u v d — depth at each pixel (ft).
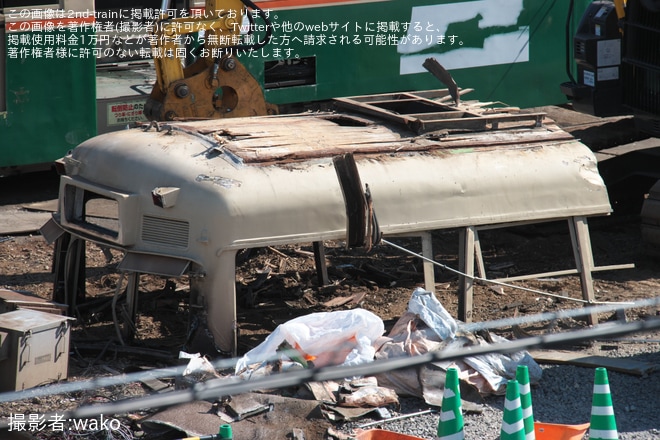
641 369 53.67
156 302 65.46
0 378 50.29
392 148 59.62
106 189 57.00
